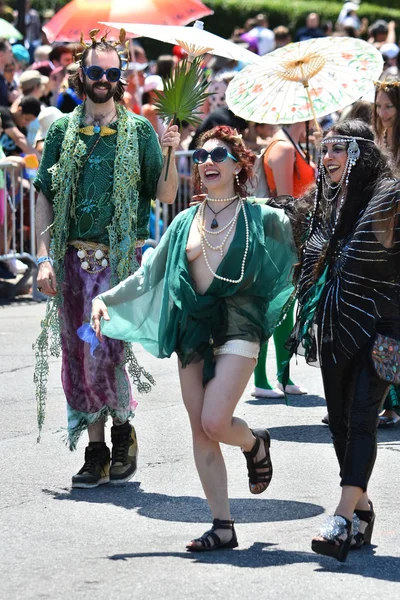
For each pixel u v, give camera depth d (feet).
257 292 20.01
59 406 31.30
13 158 46.19
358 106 30.48
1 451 26.76
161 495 23.62
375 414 19.24
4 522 21.61
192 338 19.81
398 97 28.84
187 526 21.47
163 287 20.39
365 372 19.33
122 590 17.85
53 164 24.18
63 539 20.58
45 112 48.49
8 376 34.76
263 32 82.48
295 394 32.86
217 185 19.97
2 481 24.44
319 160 19.99
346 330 19.39
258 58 24.27
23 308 46.29
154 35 23.58
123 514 22.26
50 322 24.52
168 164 23.99
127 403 24.32
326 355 19.71
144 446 27.27
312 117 27.71
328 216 19.88
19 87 56.70
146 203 24.85
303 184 31.53
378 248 19.06
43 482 24.47
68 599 17.47
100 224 23.94
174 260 20.18
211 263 19.88
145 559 19.42
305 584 18.17
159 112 23.94
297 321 20.58
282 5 109.70
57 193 23.90
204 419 19.49
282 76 27.78
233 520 20.76
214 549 19.90
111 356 24.09
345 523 18.60
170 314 20.21
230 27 108.68
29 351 38.19
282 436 28.30
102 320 21.39
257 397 32.65
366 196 19.43
